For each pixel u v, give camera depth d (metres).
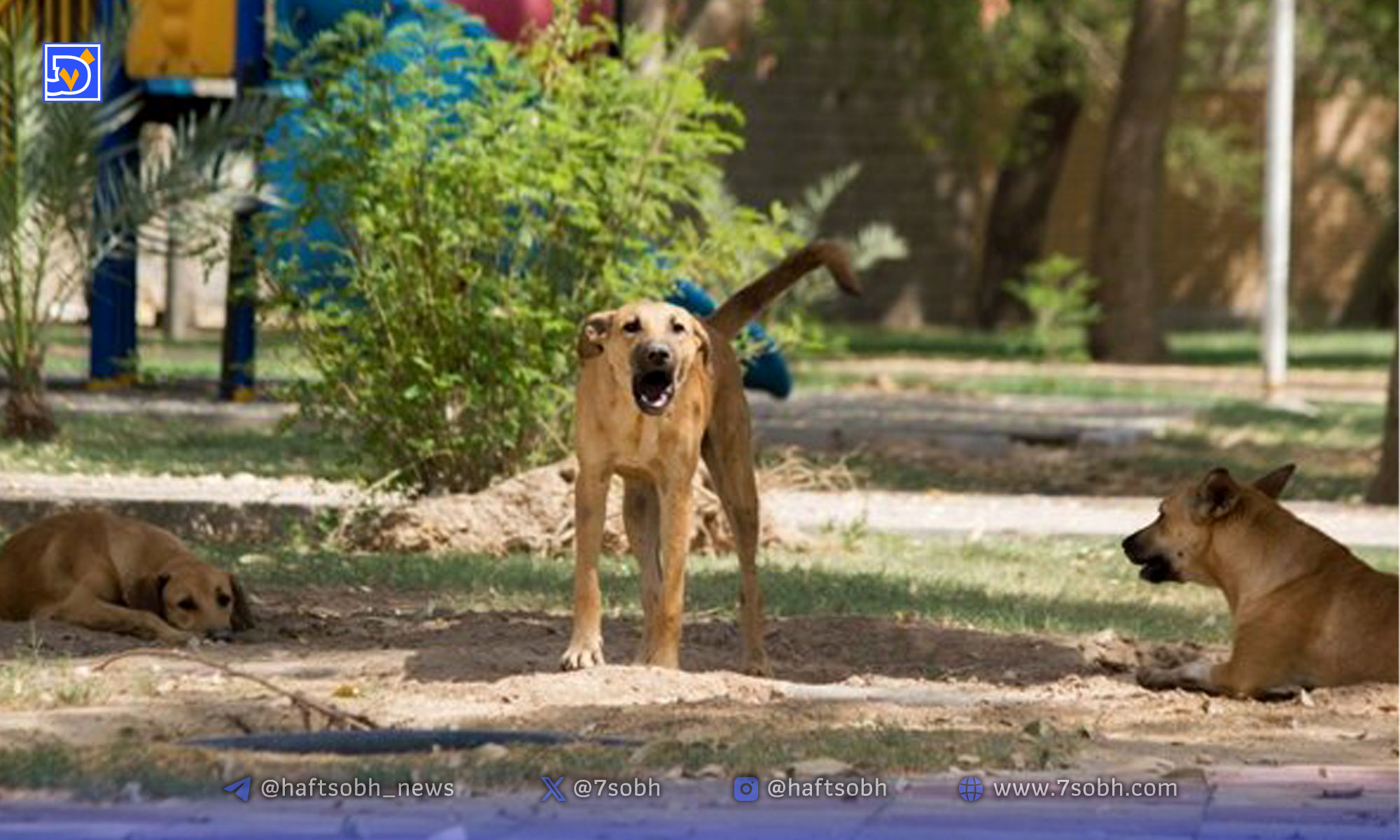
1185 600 15.45
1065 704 11.02
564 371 16.77
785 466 21.06
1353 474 23.52
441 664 11.75
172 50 24.56
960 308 51.84
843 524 18.52
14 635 12.15
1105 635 13.33
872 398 30.89
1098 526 18.97
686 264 17.22
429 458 17.02
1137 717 10.63
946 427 25.92
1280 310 31.48
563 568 15.52
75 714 10.01
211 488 18.48
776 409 28.45
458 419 16.92
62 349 32.47
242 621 12.71
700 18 27.84
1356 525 19.16
